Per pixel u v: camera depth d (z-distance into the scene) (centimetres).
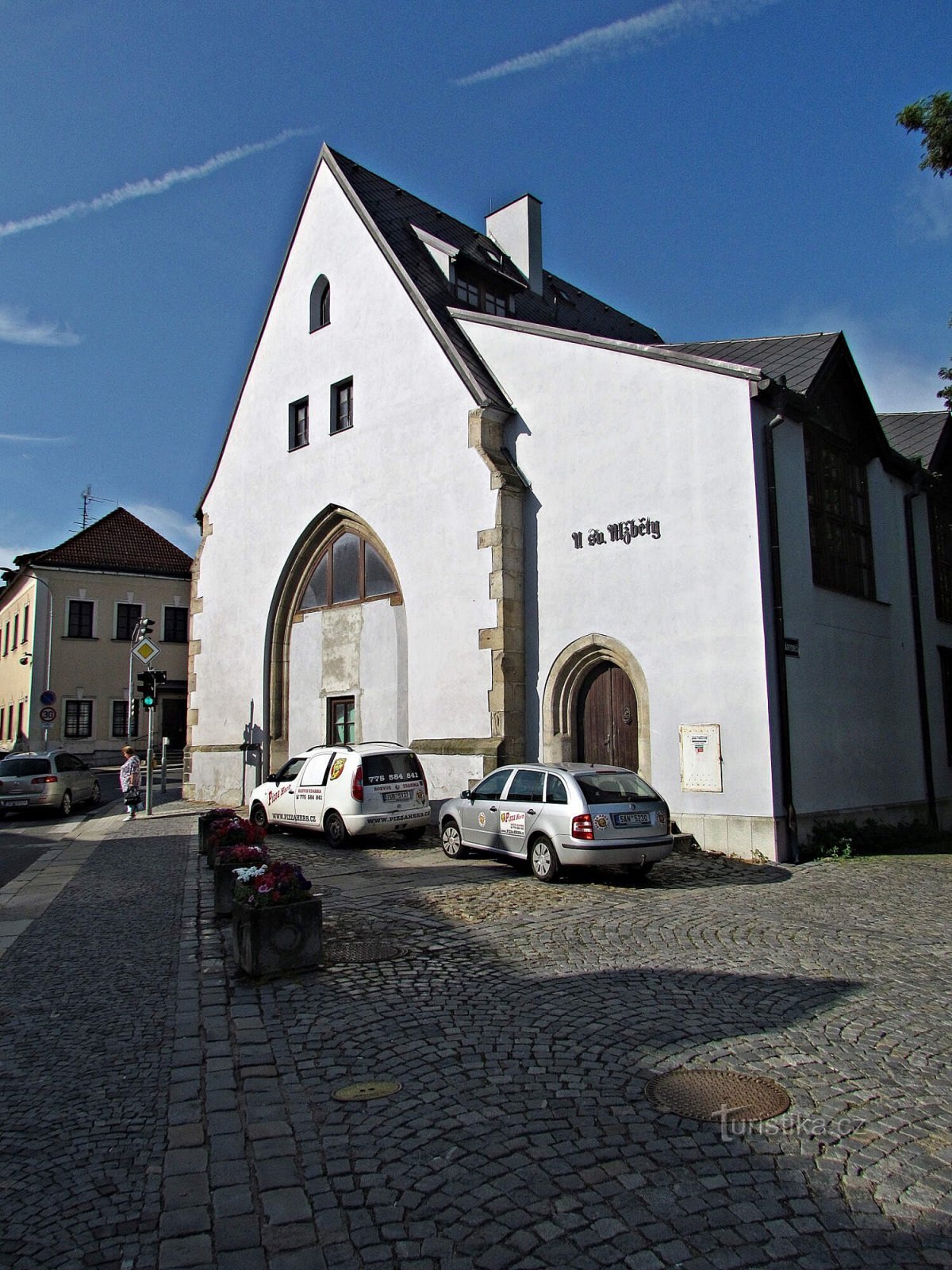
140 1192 389
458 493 1730
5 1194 389
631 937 830
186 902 1064
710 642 1365
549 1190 373
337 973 723
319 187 2183
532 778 1194
